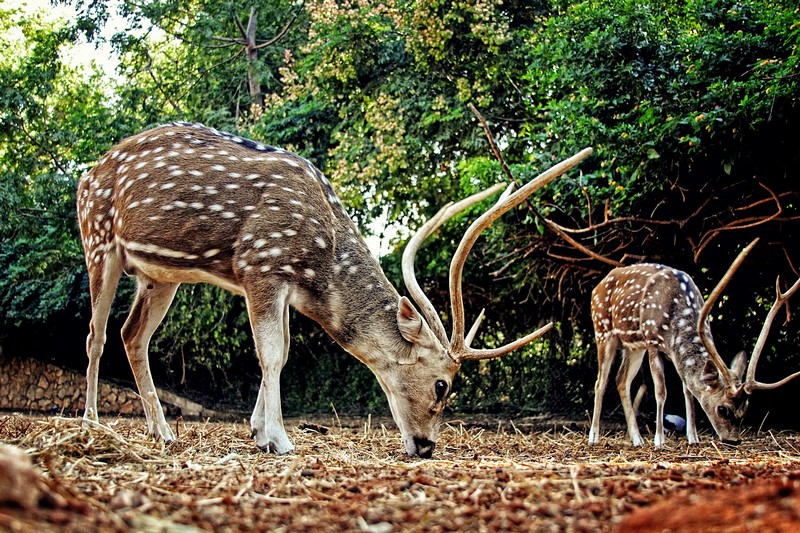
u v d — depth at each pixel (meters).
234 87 16.98
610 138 7.86
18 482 1.99
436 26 11.72
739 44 7.54
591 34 7.95
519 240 9.44
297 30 16.75
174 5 16.19
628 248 9.05
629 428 7.60
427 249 12.01
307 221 5.00
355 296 5.13
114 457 4.01
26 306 14.15
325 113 13.75
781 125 7.18
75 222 13.88
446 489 3.18
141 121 15.56
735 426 7.22
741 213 8.20
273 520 2.52
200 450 5.01
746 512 2.13
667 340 7.31
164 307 5.59
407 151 12.32
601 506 2.68
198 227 4.93
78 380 14.06
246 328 13.03
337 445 6.12
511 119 12.23
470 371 11.88
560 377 11.38
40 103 14.88
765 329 7.07
